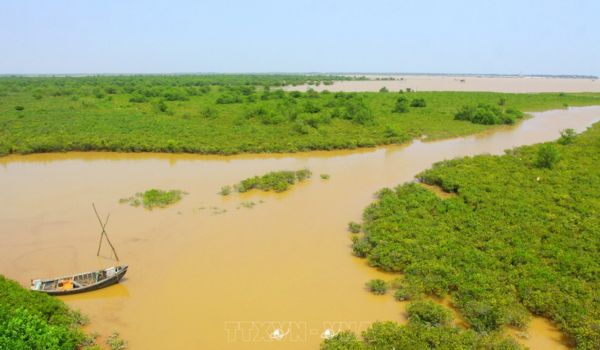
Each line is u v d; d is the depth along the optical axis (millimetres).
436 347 14781
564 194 28719
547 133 55875
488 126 59438
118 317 17438
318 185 33938
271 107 66312
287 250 22984
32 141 44969
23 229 25703
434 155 44219
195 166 39812
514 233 23203
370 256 21516
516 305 17281
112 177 36281
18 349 13977
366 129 53094
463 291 18031
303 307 18047
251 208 29000
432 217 25547
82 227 25922
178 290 19266
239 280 20047
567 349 15430
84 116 58812
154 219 27109
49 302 17125
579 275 19234
